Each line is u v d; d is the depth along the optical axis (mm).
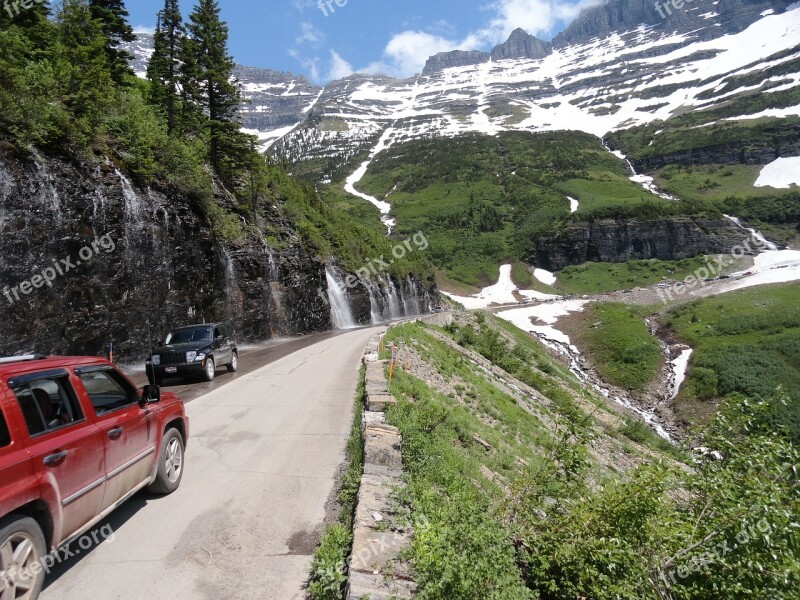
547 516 6141
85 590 4270
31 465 3623
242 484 6746
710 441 5785
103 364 5109
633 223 137250
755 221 138875
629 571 4988
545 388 36031
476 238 148500
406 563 4555
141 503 6090
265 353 25266
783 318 62812
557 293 120375
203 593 4285
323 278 47156
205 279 28219
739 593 4922
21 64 20766
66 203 19422
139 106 27484
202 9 35219
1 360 4043
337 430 9484
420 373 18781
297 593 4348
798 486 5137
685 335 66875
